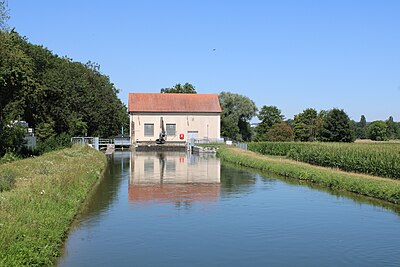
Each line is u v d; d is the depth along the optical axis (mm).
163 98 77812
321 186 26281
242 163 41719
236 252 12398
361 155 30297
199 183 27500
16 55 38062
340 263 11500
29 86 39125
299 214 17688
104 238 13727
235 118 92500
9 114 38000
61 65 65562
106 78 79250
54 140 45812
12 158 32125
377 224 15977
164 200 20875
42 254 10703
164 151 67312
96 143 59656
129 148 73062
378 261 11688
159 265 11188
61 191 17578
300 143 47438
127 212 17797
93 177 27203
